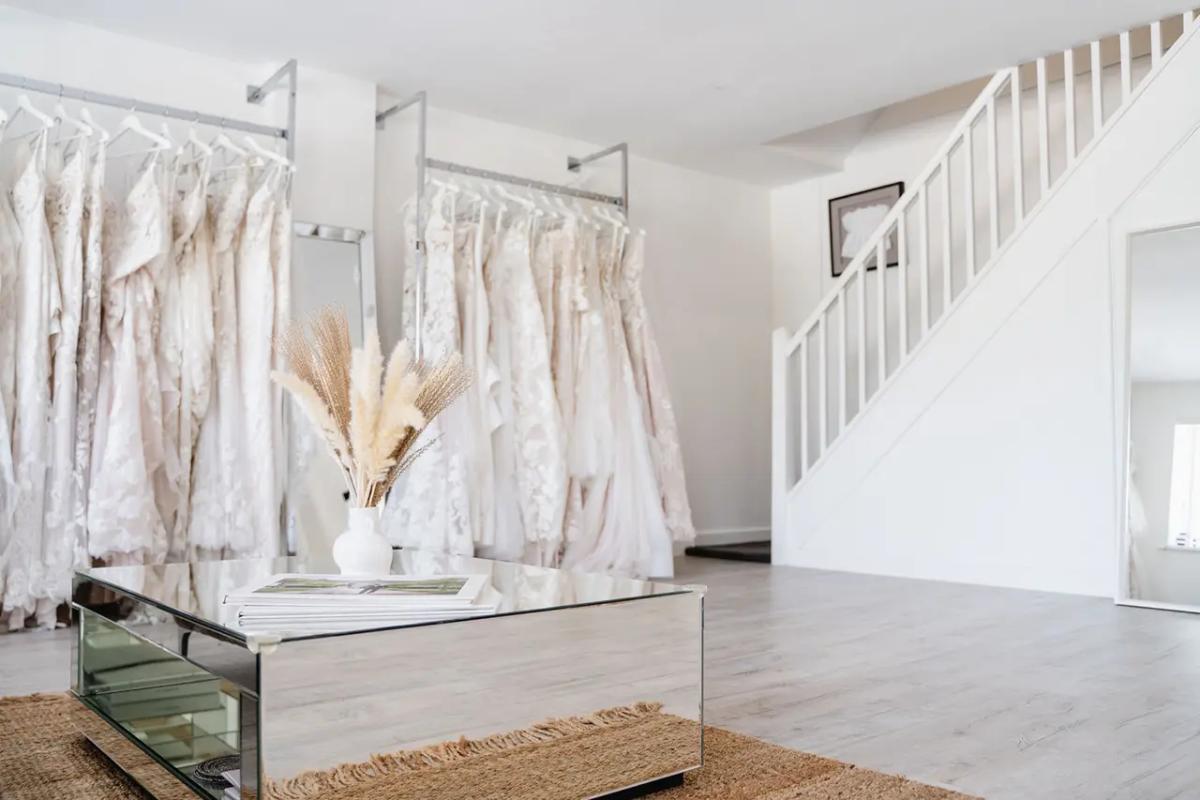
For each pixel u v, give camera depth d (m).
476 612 1.52
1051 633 3.28
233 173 4.05
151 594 1.75
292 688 1.29
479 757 1.45
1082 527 4.20
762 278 6.54
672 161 5.97
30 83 3.46
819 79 4.62
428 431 4.19
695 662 1.75
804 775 1.78
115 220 3.61
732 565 5.37
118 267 3.51
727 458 6.27
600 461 4.79
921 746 2.00
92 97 3.59
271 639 1.28
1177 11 3.98
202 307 3.73
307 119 4.34
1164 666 2.76
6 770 1.81
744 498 6.36
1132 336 4.08
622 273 5.15
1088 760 1.91
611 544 4.77
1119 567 3.97
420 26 3.96
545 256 4.77
